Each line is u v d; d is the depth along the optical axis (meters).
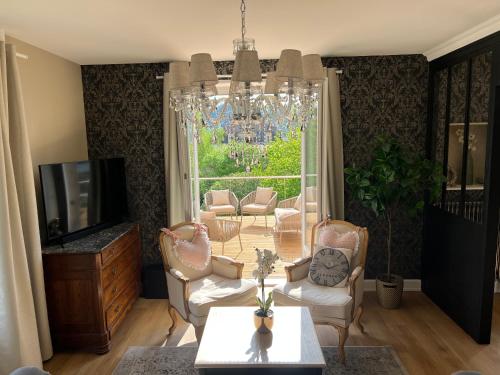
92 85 3.84
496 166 2.75
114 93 3.84
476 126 2.96
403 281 3.82
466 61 3.08
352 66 3.73
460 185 3.20
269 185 6.76
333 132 3.72
